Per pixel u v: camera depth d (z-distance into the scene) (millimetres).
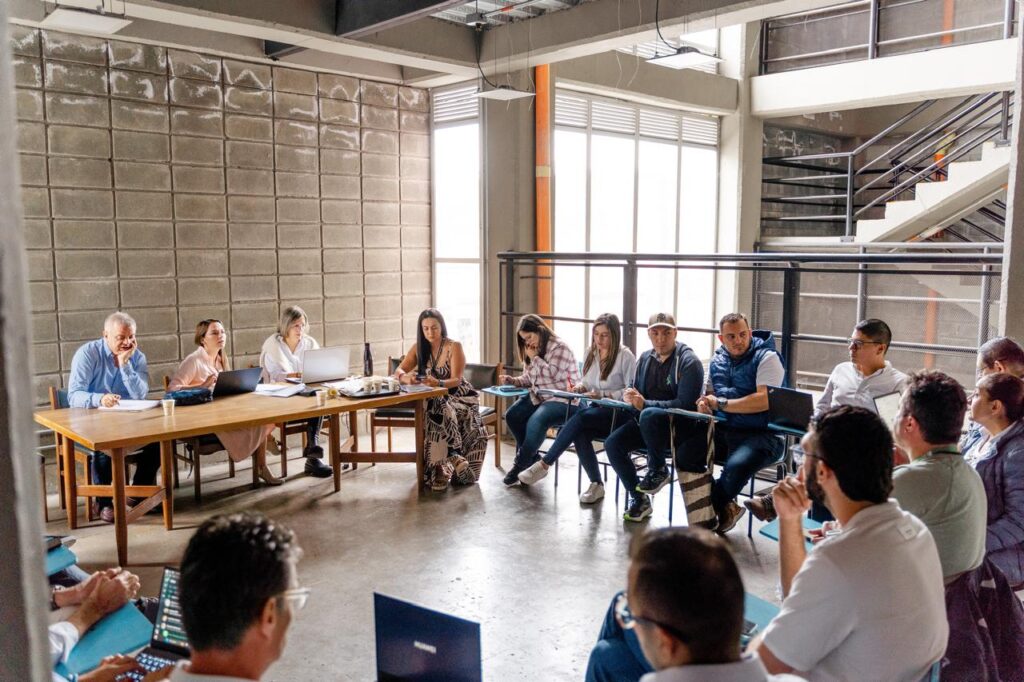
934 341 7789
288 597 1204
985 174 7070
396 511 4691
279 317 6160
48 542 2410
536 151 6789
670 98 8055
